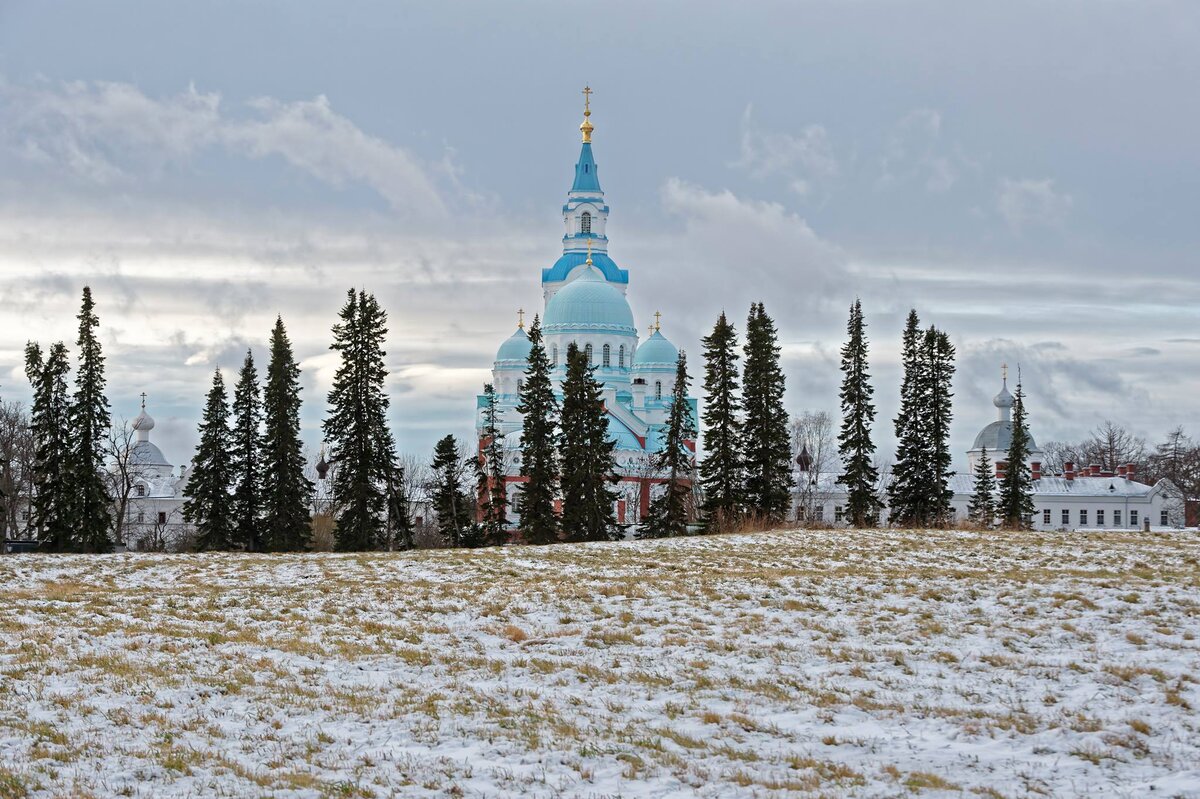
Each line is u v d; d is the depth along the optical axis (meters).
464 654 35.75
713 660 34.62
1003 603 41.16
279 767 25.34
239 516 94.88
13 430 104.12
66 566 56.47
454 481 98.06
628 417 139.25
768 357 94.94
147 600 45.03
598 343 142.38
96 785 23.95
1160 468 176.50
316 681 32.53
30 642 36.69
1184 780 24.72
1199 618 38.16
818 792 23.73
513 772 24.97
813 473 137.50
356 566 55.06
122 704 29.75
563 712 29.44
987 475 115.62
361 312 91.75
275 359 92.94
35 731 27.30
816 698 30.50
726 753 26.28
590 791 23.92
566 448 88.94
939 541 61.72
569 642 37.12
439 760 25.72
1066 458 191.38
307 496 97.12
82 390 89.31
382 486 101.00
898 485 102.00
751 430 94.06
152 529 141.12
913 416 100.50
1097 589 42.69
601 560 55.97
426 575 51.94
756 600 42.94
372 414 91.62
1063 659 33.81
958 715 29.00
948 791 24.00
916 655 34.69
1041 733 27.69
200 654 35.53
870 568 52.03
